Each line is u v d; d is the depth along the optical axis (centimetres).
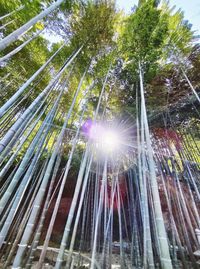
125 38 403
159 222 114
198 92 369
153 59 399
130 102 438
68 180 576
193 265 250
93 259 200
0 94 396
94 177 516
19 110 387
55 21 344
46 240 188
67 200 566
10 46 388
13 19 353
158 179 416
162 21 394
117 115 441
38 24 359
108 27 358
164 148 389
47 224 536
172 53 399
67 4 329
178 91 393
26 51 404
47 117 248
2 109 149
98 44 356
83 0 336
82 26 344
